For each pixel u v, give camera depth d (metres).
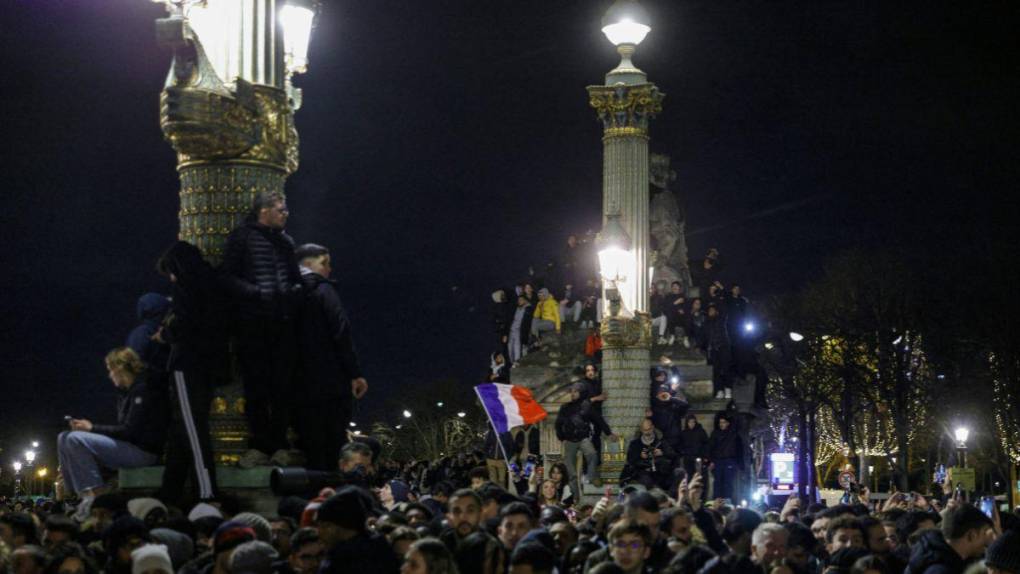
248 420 15.48
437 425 137.25
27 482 77.12
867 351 64.94
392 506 16.05
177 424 14.80
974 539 11.29
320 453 15.62
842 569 11.88
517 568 9.51
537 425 38.16
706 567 10.09
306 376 15.46
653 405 32.72
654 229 41.94
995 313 58.22
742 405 39.66
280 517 13.38
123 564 10.87
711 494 33.12
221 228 15.54
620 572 9.31
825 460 80.88
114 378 15.61
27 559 10.25
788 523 13.27
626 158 34.28
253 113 15.48
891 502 20.98
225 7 15.90
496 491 14.88
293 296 15.12
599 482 31.73
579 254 40.94
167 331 15.26
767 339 63.41
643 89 34.28
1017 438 57.69
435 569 9.11
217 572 9.86
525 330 40.59
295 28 17.36
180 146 15.35
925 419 65.38
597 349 37.12
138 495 15.26
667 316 39.25
